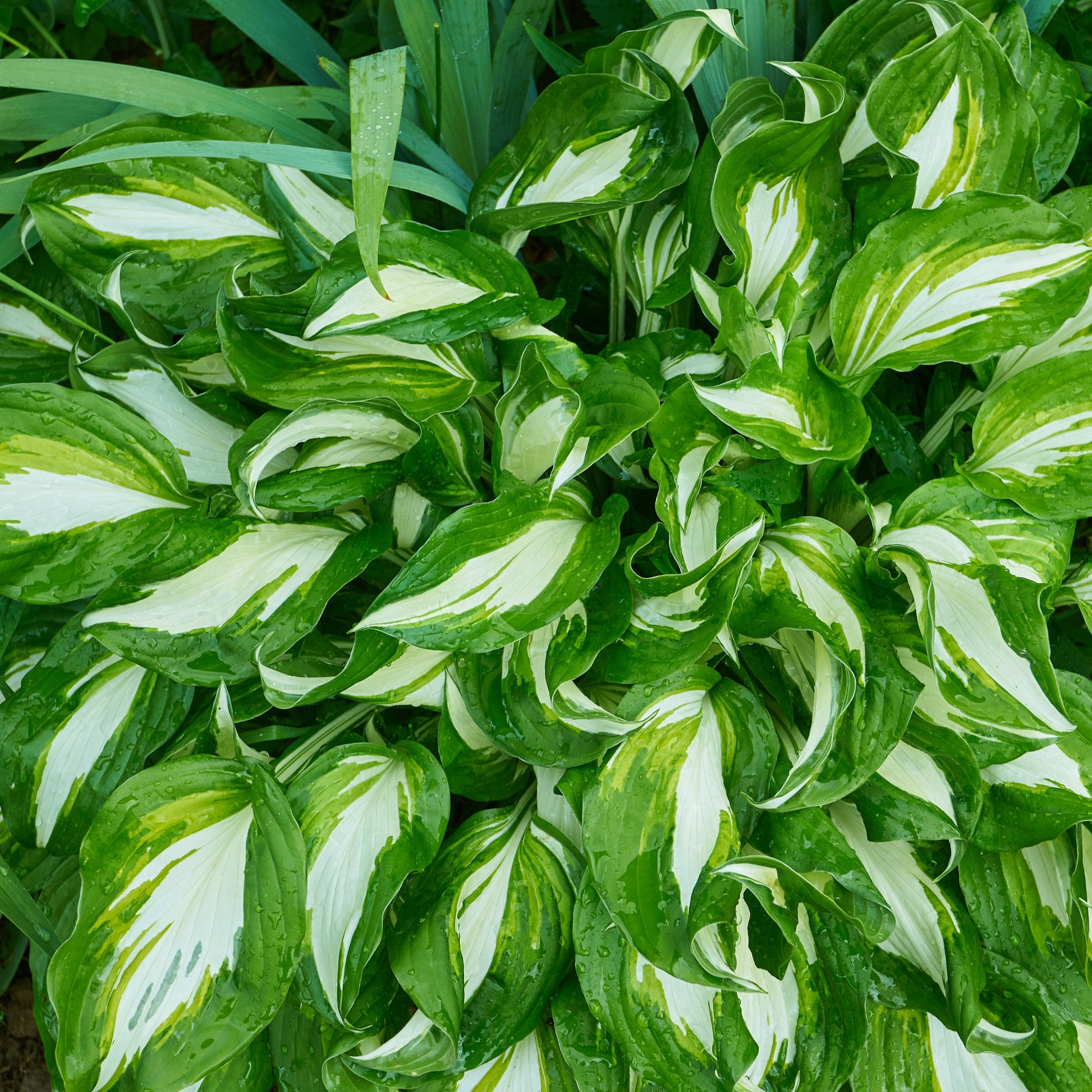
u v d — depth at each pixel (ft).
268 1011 2.08
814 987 2.27
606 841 2.16
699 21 2.29
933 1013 2.25
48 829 2.31
